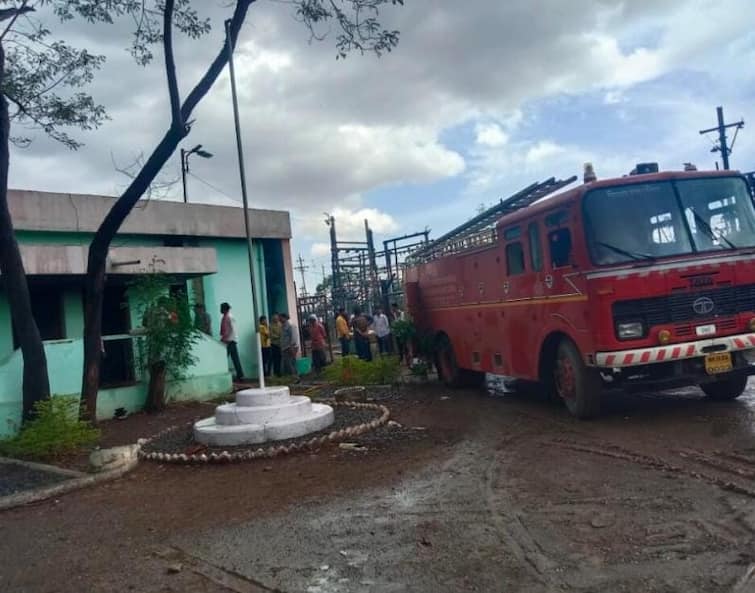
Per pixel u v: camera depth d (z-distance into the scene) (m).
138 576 4.97
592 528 5.10
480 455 7.78
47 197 15.88
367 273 27.36
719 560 4.35
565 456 7.34
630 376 8.87
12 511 7.01
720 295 8.65
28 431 9.41
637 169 9.61
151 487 7.61
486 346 12.21
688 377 8.59
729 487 5.73
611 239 8.72
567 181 10.66
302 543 5.36
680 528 4.94
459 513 5.73
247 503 6.64
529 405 10.98
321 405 10.37
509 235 10.93
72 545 5.80
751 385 10.84
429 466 7.45
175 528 6.04
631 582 4.15
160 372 13.59
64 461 9.18
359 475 7.32
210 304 19.45
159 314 13.76
